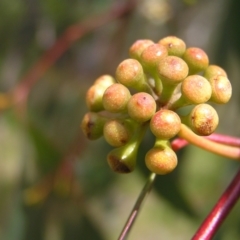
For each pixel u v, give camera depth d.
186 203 0.28
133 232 0.44
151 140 0.26
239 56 0.28
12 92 0.29
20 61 0.35
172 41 0.18
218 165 0.36
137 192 0.38
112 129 0.17
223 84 0.17
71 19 0.34
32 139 0.29
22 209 0.29
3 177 0.36
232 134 0.31
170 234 0.43
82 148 0.29
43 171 0.29
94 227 0.31
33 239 0.30
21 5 0.35
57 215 0.30
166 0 0.32
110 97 0.17
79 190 0.30
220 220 0.17
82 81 0.36
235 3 0.28
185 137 0.17
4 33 0.36
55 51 0.30
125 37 0.32
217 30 0.29
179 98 0.17
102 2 0.34
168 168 0.17
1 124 0.34
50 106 0.36
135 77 0.17
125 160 0.17
